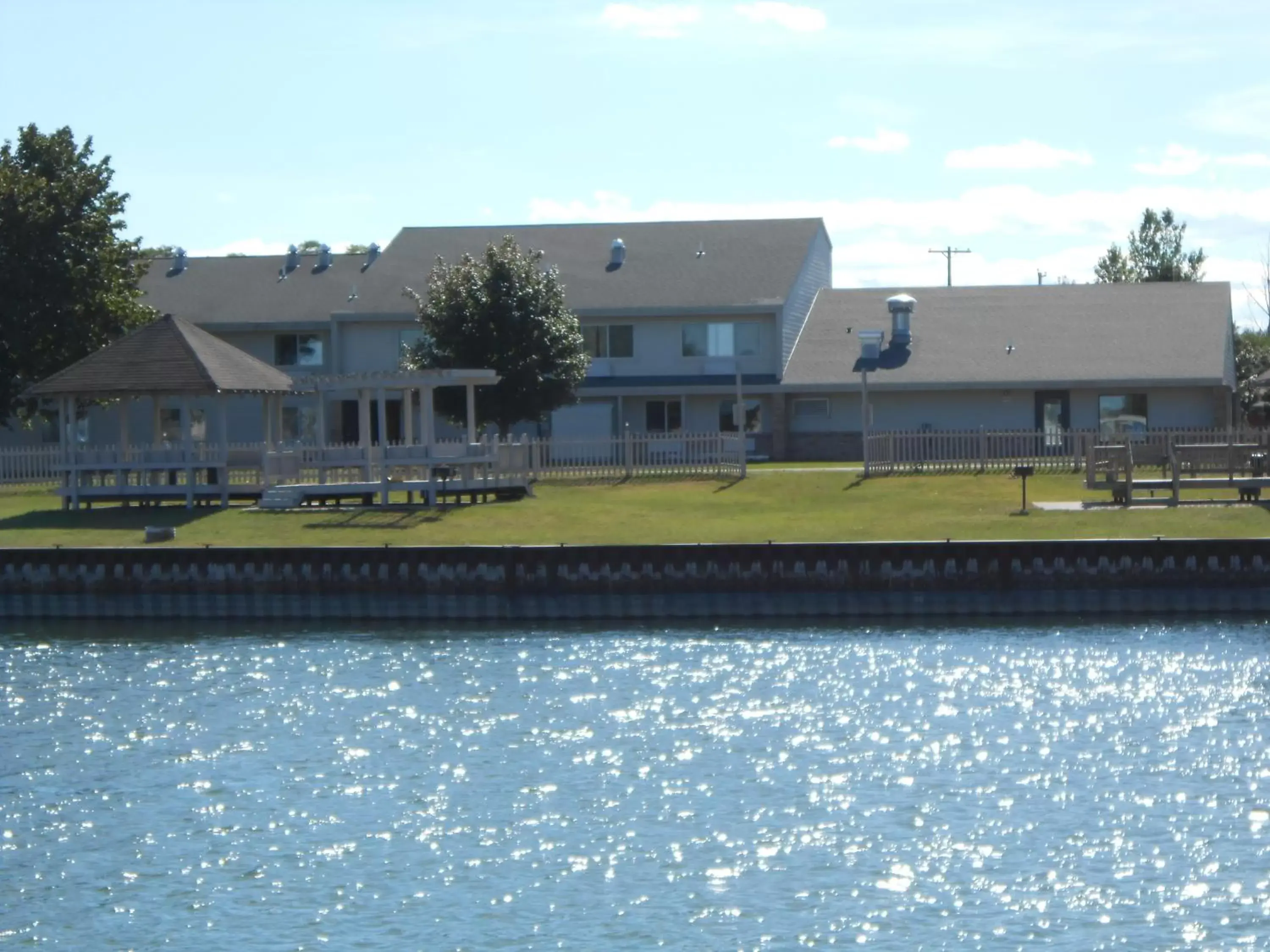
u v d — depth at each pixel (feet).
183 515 226.79
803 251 347.77
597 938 92.12
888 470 249.75
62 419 237.86
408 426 248.32
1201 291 336.90
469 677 156.87
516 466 243.60
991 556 181.27
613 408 329.93
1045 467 245.24
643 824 110.52
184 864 104.88
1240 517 198.80
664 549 184.85
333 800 117.39
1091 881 98.48
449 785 120.26
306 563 191.21
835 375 319.27
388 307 341.62
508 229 368.89
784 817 111.14
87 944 92.99
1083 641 167.32
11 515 232.94
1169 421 310.65
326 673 160.45
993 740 129.39
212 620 192.85
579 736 133.39
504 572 187.32
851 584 182.70
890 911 94.99
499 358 277.44
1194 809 110.93
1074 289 343.67
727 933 92.32
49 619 195.83
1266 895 96.02
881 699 143.84
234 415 345.72
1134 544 179.83
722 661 161.27
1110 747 126.52
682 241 356.18
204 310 351.46
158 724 140.26
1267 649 161.27
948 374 314.55
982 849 104.17
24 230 290.76
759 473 258.16
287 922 95.30
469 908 96.73
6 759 129.70
